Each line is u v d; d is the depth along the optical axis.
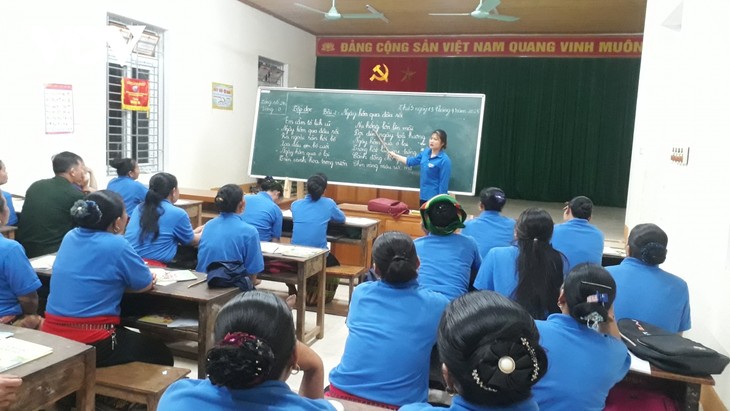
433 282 2.43
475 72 9.70
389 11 7.75
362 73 9.80
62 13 4.33
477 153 5.40
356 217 4.86
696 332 2.89
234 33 6.82
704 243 2.83
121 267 2.13
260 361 0.92
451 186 5.45
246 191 7.30
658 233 2.16
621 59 9.21
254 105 7.41
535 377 0.87
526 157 10.02
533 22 8.34
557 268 2.13
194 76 6.10
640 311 2.10
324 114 5.90
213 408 0.94
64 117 4.45
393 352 1.62
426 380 1.68
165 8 5.52
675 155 3.67
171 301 2.62
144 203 3.13
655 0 5.22
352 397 1.63
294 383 2.80
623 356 1.48
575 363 1.41
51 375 1.50
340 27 9.02
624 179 9.69
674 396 1.90
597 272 1.47
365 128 5.75
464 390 0.90
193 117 6.14
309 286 4.07
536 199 10.18
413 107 5.62
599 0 6.82
